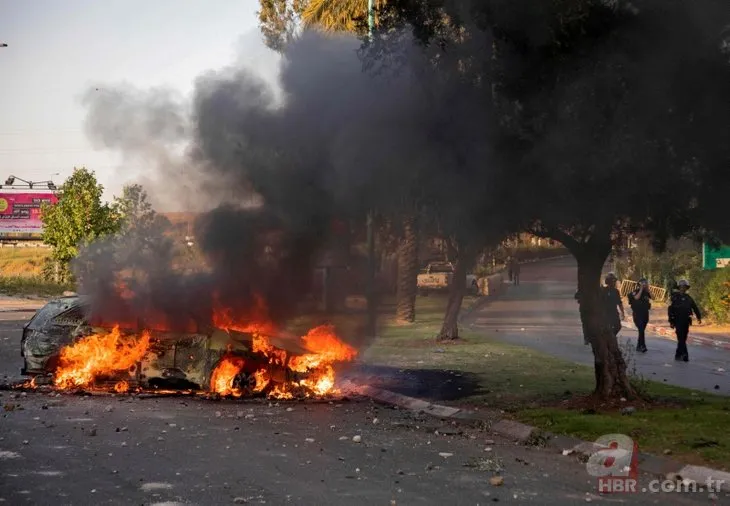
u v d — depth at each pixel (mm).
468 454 8734
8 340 22484
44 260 62625
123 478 7289
